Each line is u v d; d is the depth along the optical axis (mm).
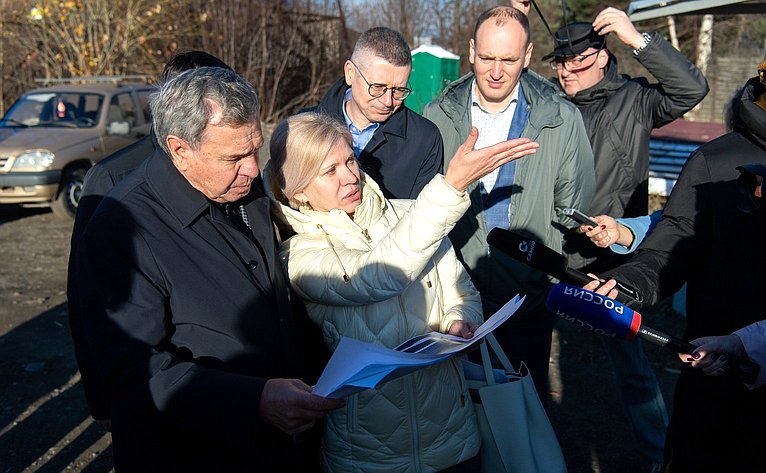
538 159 3174
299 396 1733
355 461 2189
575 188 3246
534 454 2270
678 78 3535
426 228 1900
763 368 1901
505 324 3199
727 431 2062
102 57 13414
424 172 3131
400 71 2953
